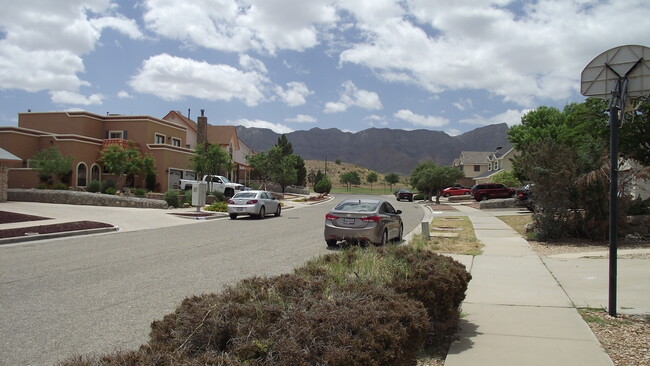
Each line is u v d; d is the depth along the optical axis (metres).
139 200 27.91
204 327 3.42
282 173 50.38
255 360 3.04
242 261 11.09
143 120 39.88
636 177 14.12
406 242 15.12
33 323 6.12
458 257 11.45
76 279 8.92
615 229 6.24
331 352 3.14
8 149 33.97
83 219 20.44
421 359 4.87
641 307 6.58
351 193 84.31
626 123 20.31
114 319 6.31
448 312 5.37
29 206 25.73
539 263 10.39
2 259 11.20
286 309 3.79
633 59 6.56
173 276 9.24
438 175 42.59
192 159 38.00
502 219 22.97
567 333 5.52
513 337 5.43
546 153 14.45
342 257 6.28
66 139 35.34
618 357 4.76
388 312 3.80
